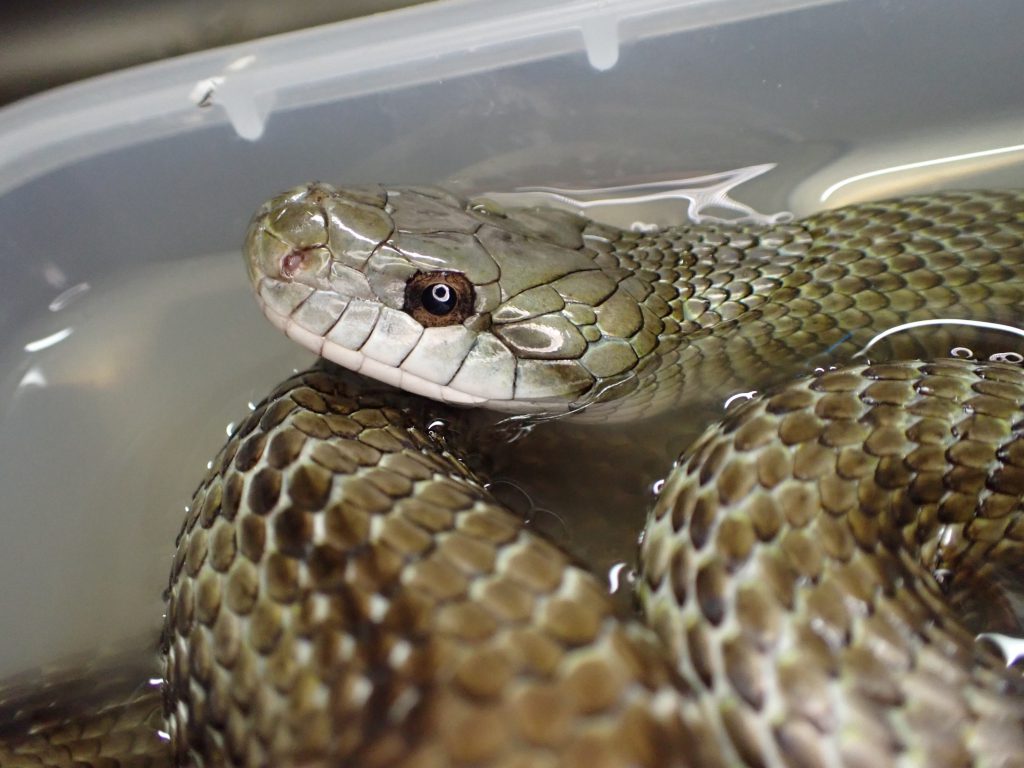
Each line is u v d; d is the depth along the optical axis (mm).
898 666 75
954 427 88
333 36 132
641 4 130
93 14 135
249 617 78
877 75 132
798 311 112
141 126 128
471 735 65
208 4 136
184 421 121
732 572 77
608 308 108
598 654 68
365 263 102
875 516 83
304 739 71
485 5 132
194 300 132
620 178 138
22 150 125
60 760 93
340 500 80
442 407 108
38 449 119
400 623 71
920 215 117
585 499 101
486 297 104
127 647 103
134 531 112
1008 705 75
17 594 109
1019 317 111
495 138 135
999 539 91
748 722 74
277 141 132
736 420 88
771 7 129
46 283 127
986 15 127
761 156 137
